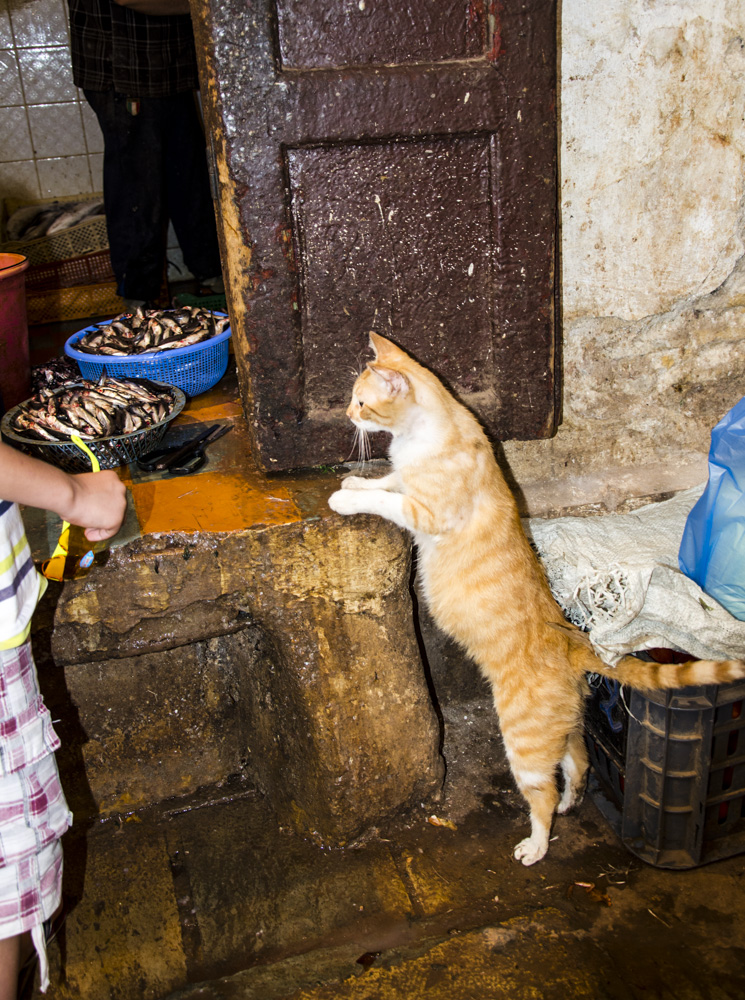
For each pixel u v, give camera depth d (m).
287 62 1.72
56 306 4.70
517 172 1.86
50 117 4.92
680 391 2.36
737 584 1.83
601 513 2.38
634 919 1.87
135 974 1.80
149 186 3.98
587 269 2.15
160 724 2.21
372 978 1.76
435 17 1.74
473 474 1.91
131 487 2.05
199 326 2.57
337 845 2.09
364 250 1.89
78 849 2.11
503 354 2.04
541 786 1.99
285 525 1.87
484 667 2.05
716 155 2.08
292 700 2.04
